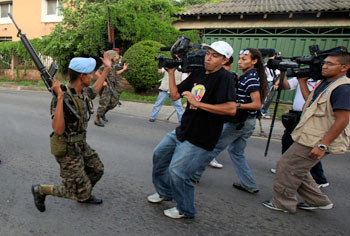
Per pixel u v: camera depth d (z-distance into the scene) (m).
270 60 3.43
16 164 4.07
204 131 2.60
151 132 6.31
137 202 3.21
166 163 2.98
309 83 3.96
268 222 2.99
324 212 3.29
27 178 3.64
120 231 2.66
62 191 2.73
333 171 4.57
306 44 9.97
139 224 2.79
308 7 10.12
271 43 10.42
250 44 10.72
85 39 12.34
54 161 4.25
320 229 2.93
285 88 4.15
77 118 2.50
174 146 2.92
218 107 2.47
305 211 3.28
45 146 4.91
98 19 11.80
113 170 4.08
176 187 2.72
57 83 2.32
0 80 15.12
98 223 2.77
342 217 3.20
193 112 2.67
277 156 5.16
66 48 13.21
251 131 3.49
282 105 10.16
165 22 12.04
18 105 8.52
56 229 2.64
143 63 10.17
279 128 7.08
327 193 3.79
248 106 3.21
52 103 2.45
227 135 3.36
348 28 9.72
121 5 11.84
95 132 6.02
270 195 3.63
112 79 6.44
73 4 13.78
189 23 12.20
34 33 17.48
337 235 2.84
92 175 2.96
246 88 3.29
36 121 6.69
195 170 2.71
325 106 2.72
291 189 3.09
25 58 14.87
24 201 3.09
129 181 3.75
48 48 13.38
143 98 10.40
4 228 2.62
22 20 17.75
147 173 4.05
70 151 2.58
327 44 9.72
